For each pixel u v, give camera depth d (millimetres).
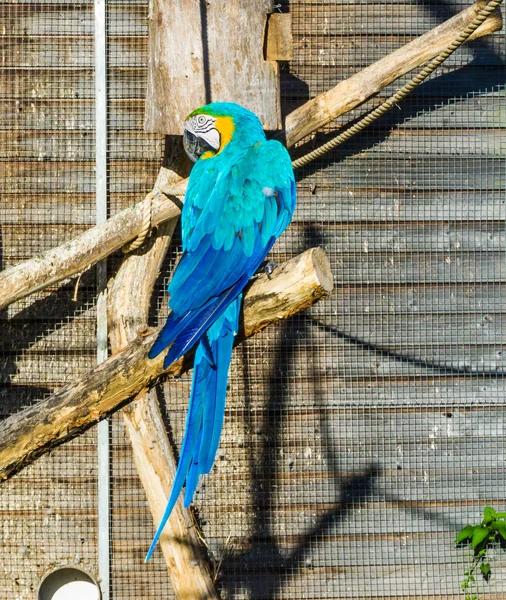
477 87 7543
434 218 7520
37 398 7324
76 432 4691
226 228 4887
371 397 7426
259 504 7340
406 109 7531
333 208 7496
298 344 7414
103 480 7219
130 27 7395
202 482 7316
